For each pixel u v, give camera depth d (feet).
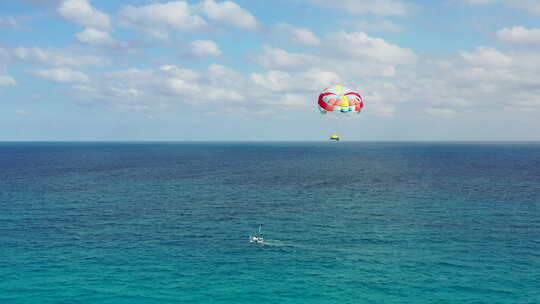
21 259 150.51
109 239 177.58
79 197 285.43
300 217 220.84
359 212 233.55
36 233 186.50
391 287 126.62
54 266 143.64
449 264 145.69
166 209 244.01
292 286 127.65
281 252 160.56
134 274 136.87
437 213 229.04
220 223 207.62
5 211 234.99
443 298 119.14
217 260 151.23
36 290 123.54
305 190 322.34
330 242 173.47
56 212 233.35
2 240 174.60
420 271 139.54
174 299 118.52
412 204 257.34
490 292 123.03
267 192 312.71
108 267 143.13
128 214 229.45
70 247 165.58
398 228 195.31
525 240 174.40
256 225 203.21
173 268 142.61
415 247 165.78
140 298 118.93
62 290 123.75
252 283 129.90
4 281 130.00
